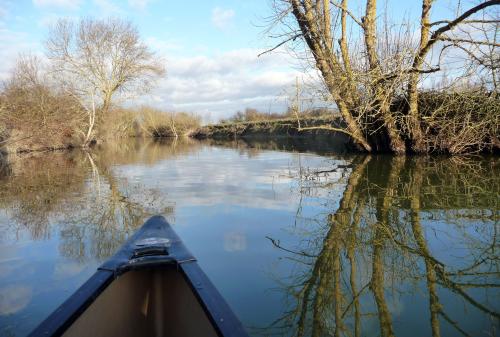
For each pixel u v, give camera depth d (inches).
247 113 1440.7
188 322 86.2
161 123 1813.5
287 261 136.6
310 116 497.7
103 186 314.8
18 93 807.1
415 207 204.5
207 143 1056.8
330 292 113.0
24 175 409.7
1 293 119.3
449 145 411.2
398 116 430.3
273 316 99.8
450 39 340.8
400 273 125.3
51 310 108.5
